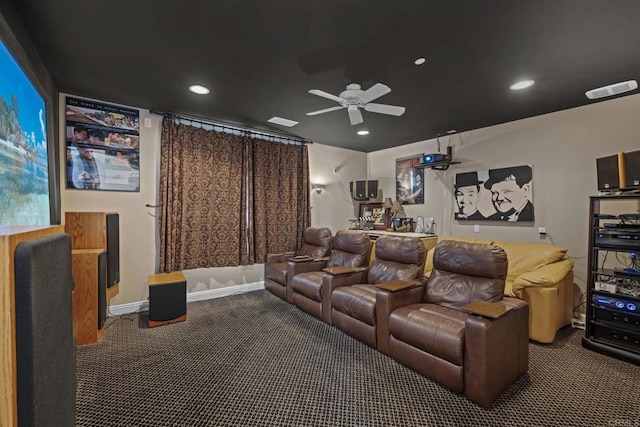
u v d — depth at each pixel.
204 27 2.02
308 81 2.84
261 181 4.66
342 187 5.93
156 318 3.19
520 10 1.81
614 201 3.27
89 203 3.37
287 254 4.73
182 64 2.53
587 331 2.76
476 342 1.91
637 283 2.56
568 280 3.29
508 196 4.09
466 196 4.59
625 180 2.61
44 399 0.70
